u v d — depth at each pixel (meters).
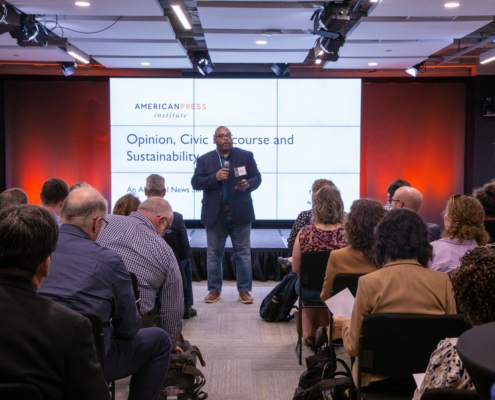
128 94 7.61
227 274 5.54
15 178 8.24
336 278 2.27
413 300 1.70
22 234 1.10
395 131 8.31
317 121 7.67
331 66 7.54
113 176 7.68
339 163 7.71
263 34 5.50
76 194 1.84
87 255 1.77
